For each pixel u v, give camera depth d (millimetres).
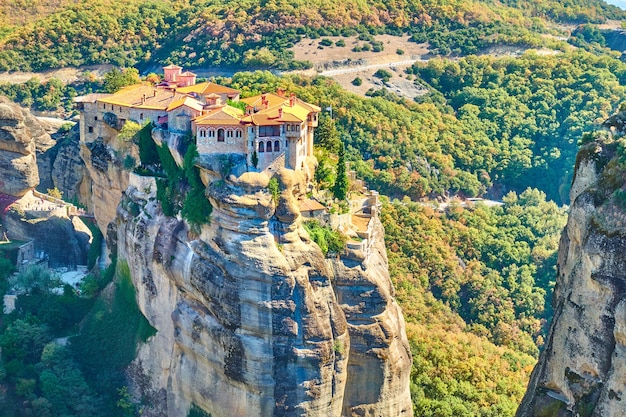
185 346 141750
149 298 151250
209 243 137000
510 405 158375
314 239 138125
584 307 104438
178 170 148000
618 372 99500
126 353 155625
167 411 146625
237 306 132750
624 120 116625
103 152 169750
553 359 109250
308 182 145375
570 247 109688
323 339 133375
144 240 151125
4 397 154125
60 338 163125
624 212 101625
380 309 140625
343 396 138875
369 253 145250
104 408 151625
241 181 134000
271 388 132625
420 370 163500
